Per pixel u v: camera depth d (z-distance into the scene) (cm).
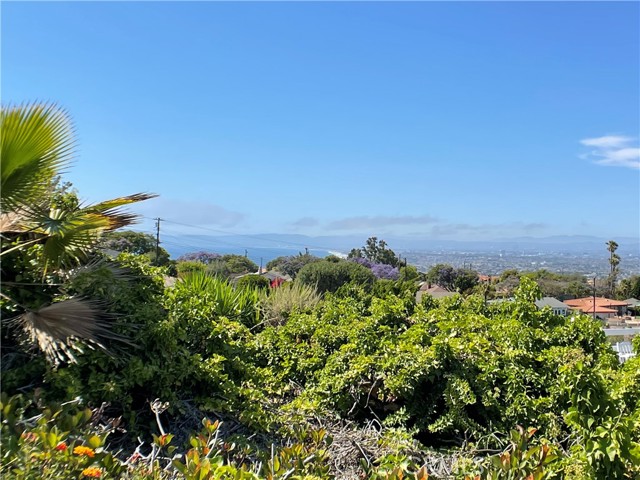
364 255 6681
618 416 373
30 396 363
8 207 404
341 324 695
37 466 221
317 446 339
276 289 1004
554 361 573
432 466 396
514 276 6900
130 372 415
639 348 626
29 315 390
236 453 369
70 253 454
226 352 558
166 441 294
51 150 403
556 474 350
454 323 660
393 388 527
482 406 542
